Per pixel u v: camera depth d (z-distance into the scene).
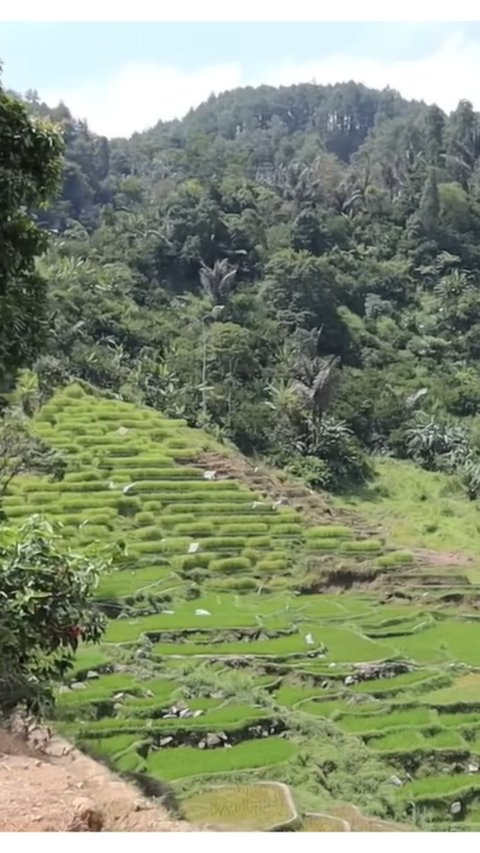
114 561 11.10
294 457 54.88
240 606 30.72
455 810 16.41
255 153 130.62
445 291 83.19
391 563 37.09
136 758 15.90
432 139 116.56
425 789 16.94
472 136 122.25
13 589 9.55
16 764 8.86
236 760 16.75
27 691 9.84
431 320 80.75
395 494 54.69
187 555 35.59
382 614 30.70
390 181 106.69
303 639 26.56
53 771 8.76
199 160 108.00
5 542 9.91
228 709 19.47
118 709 18.81
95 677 20.97
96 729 17.33
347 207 96.44
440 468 59.75
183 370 61.72
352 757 17.69
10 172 9.67
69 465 41.72
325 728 19.11
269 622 28.17
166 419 51.59
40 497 38.22
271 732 18.61
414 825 15.12
